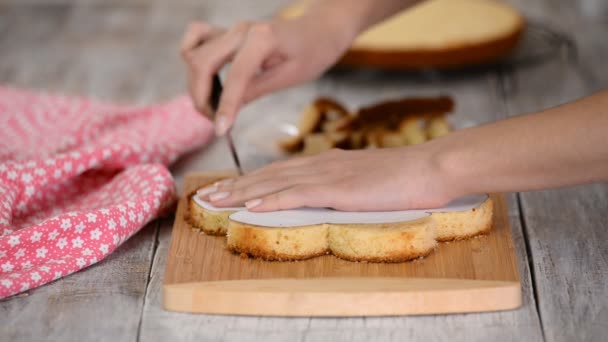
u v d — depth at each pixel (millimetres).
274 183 1111
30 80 1608
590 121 1009
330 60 1341
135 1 2057
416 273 1042
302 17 1322
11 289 1045
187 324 1018
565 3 1936
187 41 1288
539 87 1546
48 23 1912
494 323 1015
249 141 1351
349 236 1056
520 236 1144
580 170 1020
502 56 1566
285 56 1305
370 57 1521
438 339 997
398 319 1021
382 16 1381
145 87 1591
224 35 1263
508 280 1031
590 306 1034
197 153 1358
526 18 1793
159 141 1307
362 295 1020
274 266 1056
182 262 1062
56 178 1190
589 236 1142
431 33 1544
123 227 1107
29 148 1313
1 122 1362
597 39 1714
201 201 1123
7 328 1012
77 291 1060
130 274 1084
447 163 1060
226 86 1226
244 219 1077
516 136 1036
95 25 1897
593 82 1557
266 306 1024
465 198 1110
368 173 1091
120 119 1394
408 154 1088
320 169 1116
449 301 1021
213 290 1025
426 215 1076
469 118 1420
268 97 1537
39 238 1079
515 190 1048
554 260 1102
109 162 1245
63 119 1385
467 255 1067
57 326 1015
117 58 1706
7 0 2057
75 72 1646
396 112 1347
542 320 1018
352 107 1489
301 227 1059
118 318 1024
